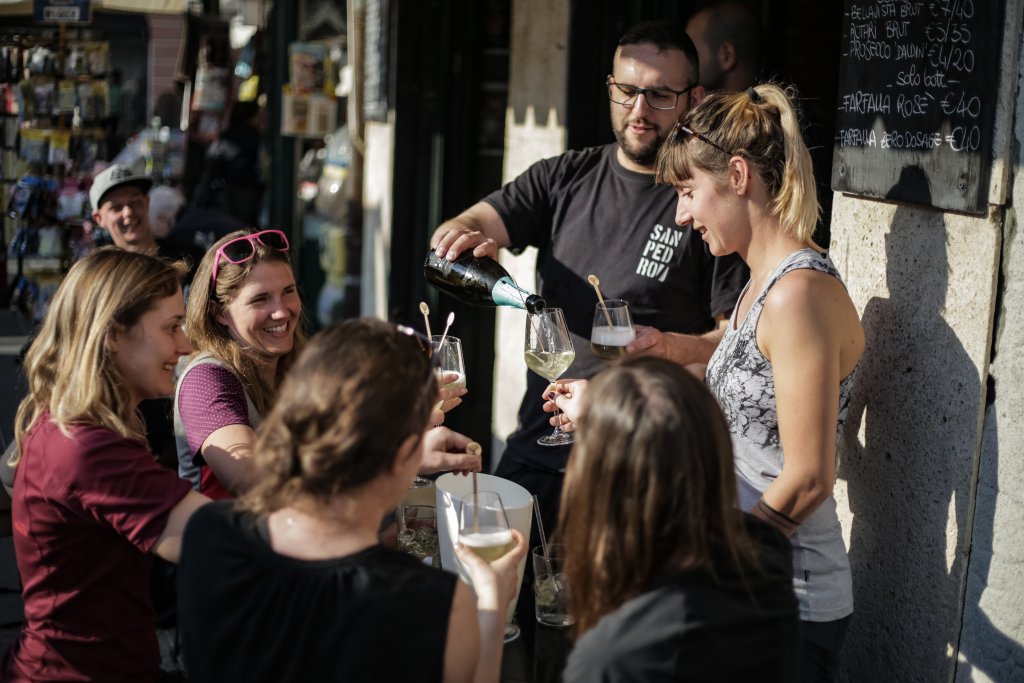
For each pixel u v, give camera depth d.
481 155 6.03
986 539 2.37
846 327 2.17
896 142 2.58
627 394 1.50
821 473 2.10
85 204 7.51
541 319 2.63
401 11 5.85
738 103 2.29
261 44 9.36
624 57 3.04
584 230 3.18
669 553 1.49
